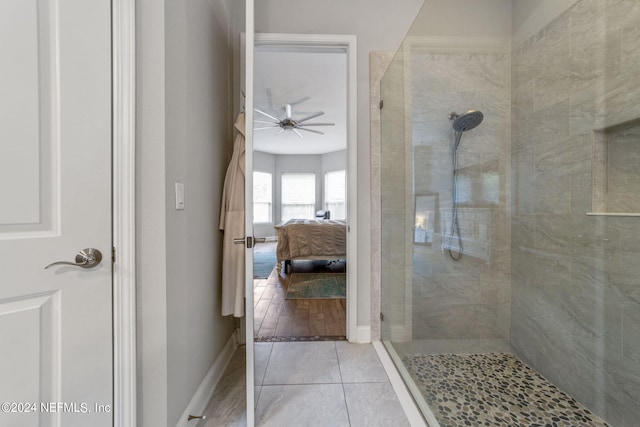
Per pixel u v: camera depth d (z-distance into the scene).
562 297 1.38
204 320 1.31
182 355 1.09
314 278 3.52
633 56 1.09
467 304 1.70
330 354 1.71
